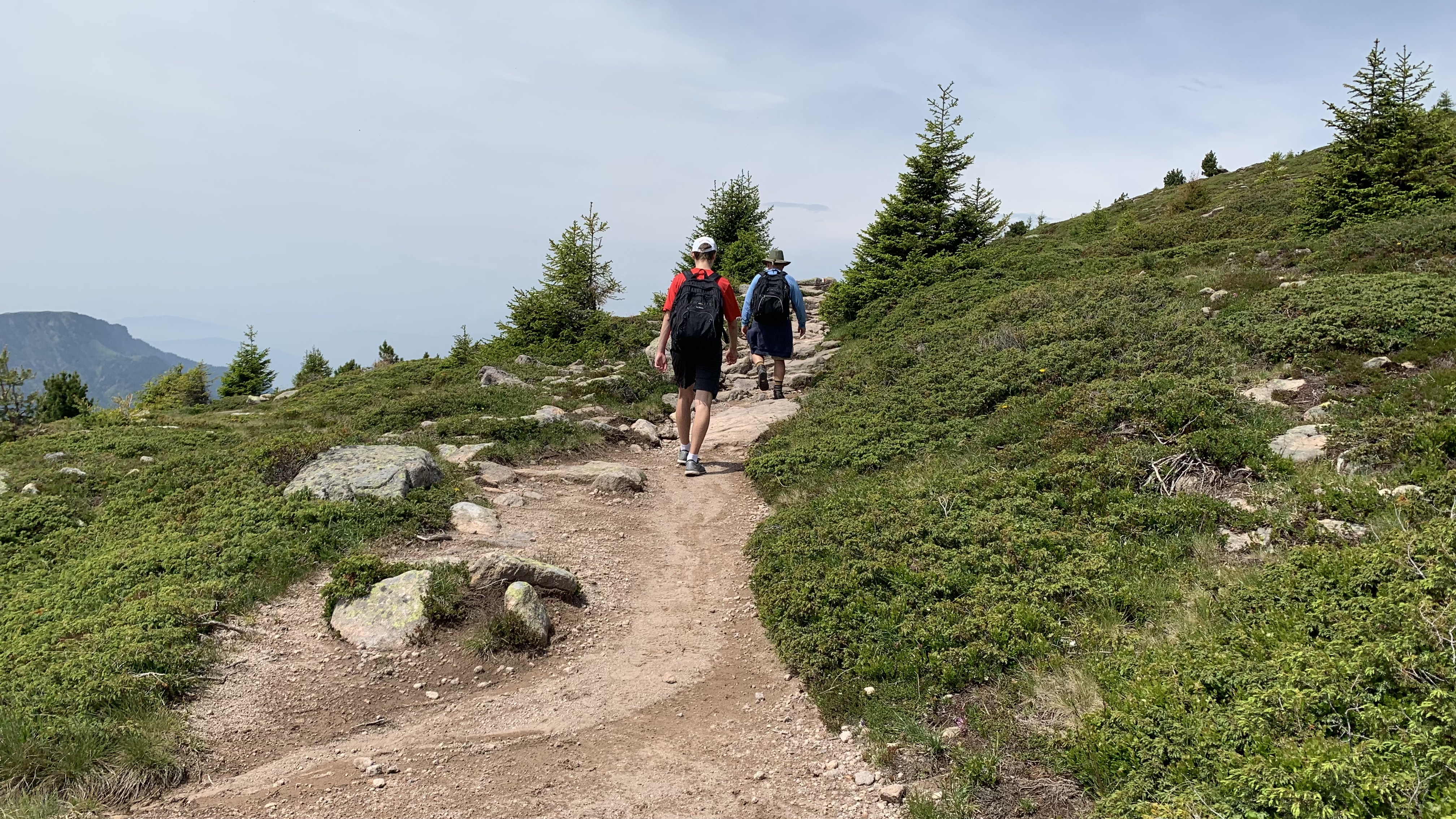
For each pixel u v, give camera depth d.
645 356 20.66
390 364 27.17
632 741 5.10
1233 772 3.72
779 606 6.60
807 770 4.75
